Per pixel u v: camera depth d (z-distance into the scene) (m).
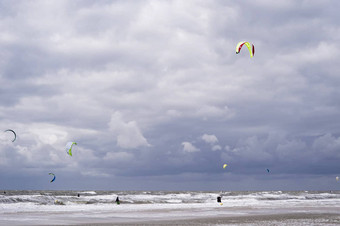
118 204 38.56
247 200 58.81
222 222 19.06
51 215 23.44
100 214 24.72
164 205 37.38
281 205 39.47
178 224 17.89
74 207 31.80
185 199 61.72
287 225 17.42
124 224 17.86
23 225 17.16
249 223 18.44
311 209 31.47
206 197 74.06
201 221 19.64
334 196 87.38
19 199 45.56
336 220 20.47
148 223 18.42
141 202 47.16
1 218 20.78
